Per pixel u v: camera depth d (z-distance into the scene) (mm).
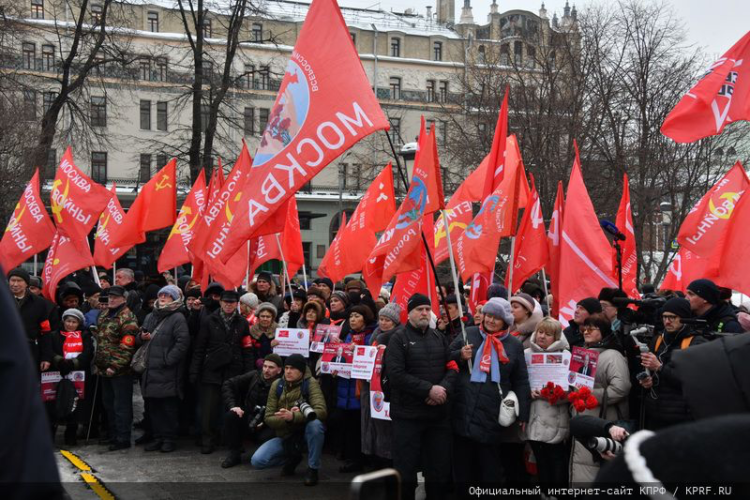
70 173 11922
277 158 7516
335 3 7633
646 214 25531
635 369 6562
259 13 30141
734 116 7895
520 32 35250
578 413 6383
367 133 7402
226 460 8930
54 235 12047
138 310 11680
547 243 9609
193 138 28203
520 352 6801
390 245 7312
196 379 9719
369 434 8156
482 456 6832
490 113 31297
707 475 1440
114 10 32875
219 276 9875
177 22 54781
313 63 7582
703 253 10312
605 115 27109
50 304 10359
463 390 6812
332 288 12023
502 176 8211
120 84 37969
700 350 2033
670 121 8023
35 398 1565
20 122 25797
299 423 8086
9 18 28469
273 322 10234
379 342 7941
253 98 55125
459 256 8906
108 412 10133
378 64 61781
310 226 57094
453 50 63906
